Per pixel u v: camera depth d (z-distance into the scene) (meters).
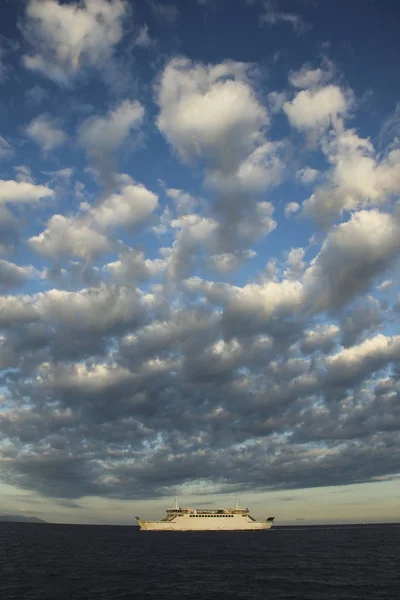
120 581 109.38
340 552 190.25
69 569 131.12
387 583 107.56
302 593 95.38
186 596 91.81
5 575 117.62
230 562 151.62
